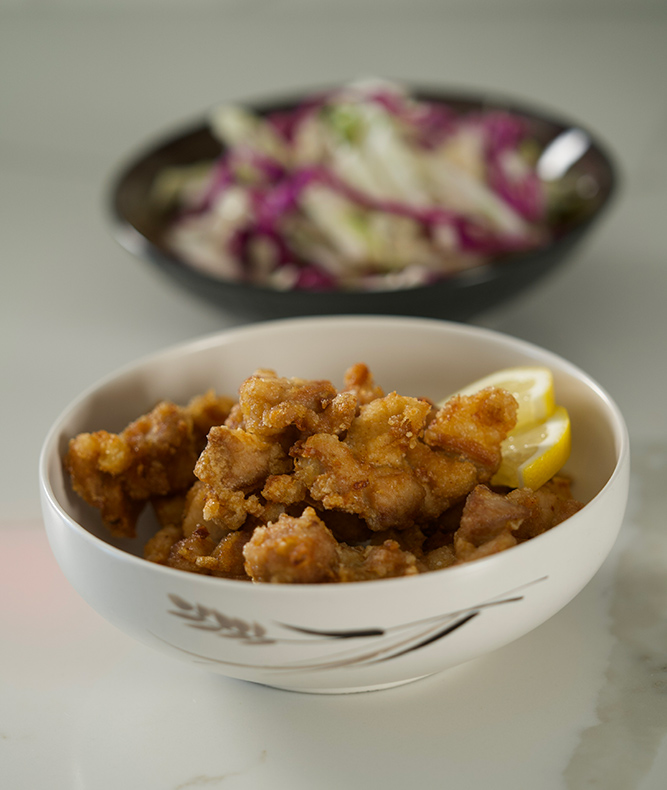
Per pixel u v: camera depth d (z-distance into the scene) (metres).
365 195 0.67
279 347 0.49
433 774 0.38
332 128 0.72
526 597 0.36
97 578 0.37
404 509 0.41
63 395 0.60
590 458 0.44
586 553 0.38
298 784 0.38
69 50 1.22
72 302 0.69
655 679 0.40
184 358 0.48
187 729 0.40
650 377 0.58
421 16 1.25
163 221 0.71
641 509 0.48
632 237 0.73
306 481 0.41
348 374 0.45
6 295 0.71
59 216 0.86
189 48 1.22
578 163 0.70
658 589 0.44
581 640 0.42
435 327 0.48
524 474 0.42
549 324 0.63
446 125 0.74
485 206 0.67
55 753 0.39
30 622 0.45
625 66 1.07
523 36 1.17
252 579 0.38
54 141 1.03
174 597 0.36
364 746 0.39
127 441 0.45
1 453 0.55
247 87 1.12
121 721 0.40
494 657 0.42
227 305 0.60
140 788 0.38
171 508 0.46
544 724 0.39
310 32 1.23
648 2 1.20
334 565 0.38
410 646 0.36
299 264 0.66
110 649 0.43
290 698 0.41
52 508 0.39
